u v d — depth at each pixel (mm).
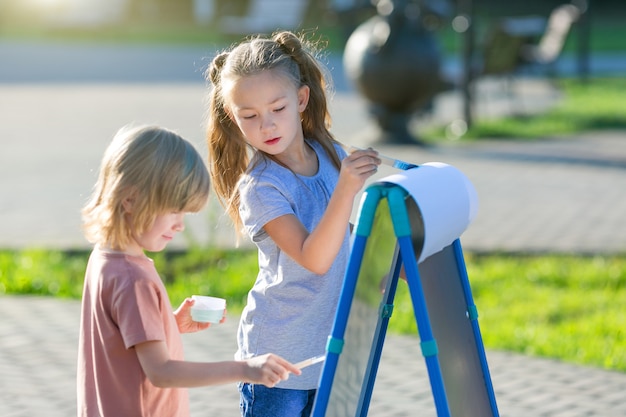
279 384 4156
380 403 6223
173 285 9156
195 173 3609
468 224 3982
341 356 3510
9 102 22953
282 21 44625
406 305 8461
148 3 51219
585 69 28062
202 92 24828
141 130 3639
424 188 3568
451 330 4086
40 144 16953
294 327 4125
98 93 24688
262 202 4051
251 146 4277
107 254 3643
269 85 3963
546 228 11188
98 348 3621
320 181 4234
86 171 14367
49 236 10570
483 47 20156
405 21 16375
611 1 50562
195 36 43125
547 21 42594
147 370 3510
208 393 6387
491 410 4328
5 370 6668
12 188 13133
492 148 17109
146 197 3535
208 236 10562
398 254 3906
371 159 3754
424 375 6777
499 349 7512
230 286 9031
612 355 7316
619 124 20141
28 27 48188
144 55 35250
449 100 24641
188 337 7535
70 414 5938
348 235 4207
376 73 16484
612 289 9227
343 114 20625
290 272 4109
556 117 21047
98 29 46250
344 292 3459
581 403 6336
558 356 7367
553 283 9367
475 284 9203
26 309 8203
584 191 13320
